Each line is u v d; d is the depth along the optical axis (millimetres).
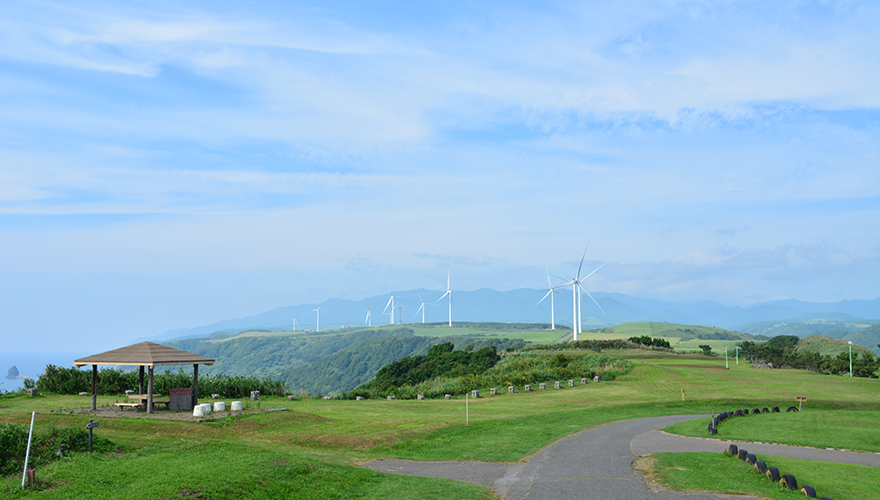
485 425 32625
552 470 21359
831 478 20000
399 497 16703
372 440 26406
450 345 114125
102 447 18734
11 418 24375
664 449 25891
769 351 103875
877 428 33938
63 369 39469
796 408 45656
